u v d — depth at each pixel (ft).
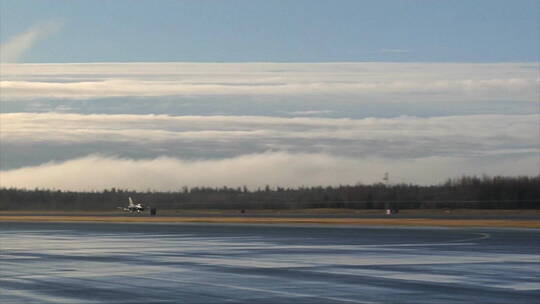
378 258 130.82
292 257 134.10
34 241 185.57
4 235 215.92
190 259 131.13
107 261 128.16
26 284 95.40
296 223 296.30
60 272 110.11
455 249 150.82
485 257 131.85
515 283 94.89
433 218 324.39
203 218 356.38
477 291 87.66
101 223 314.76
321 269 112.57
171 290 89.10
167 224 299.17
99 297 83.56
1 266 119.65
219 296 83.92
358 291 87.66
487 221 277.64
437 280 98.02
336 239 186.80
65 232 233.76
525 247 155.84
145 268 115.55
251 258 132.36
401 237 193.77
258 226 272.10
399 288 90.27
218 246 164.04
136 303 79.10
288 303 78.69
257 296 83.87
